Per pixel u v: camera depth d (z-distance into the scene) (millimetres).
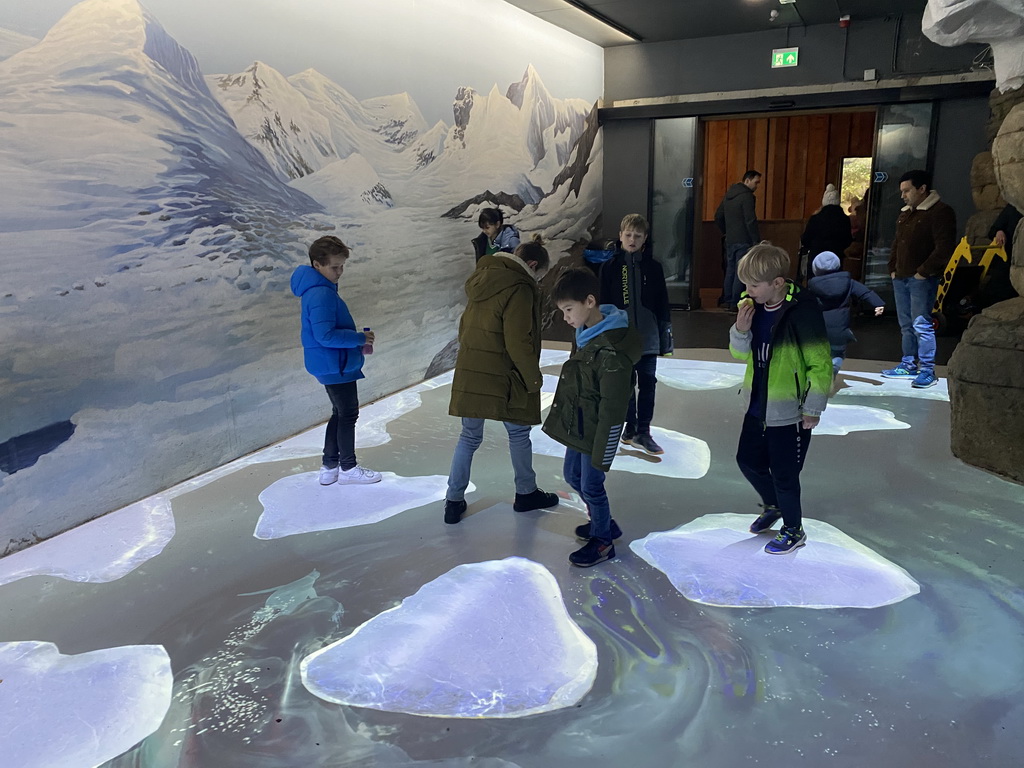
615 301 4082
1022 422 3543
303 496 3682
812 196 11242
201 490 3783
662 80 9039
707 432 4543
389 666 2281
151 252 3600
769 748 1893
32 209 3053
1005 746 1878
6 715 2100
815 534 3098
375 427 4836
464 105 6273
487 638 2416
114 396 3484
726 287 9117
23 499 3129
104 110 3324
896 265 5504
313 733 1999
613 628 2459
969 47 7602
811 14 7688
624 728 1981
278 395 4543
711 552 2980
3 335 2988
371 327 5367
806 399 2693
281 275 4461
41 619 2598
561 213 8484
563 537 3162
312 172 4637
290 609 2633
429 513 3449
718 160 11586
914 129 8062
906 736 1923
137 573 2918
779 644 2342
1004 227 6945
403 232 5609
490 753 1906
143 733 2018
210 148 3889
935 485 3586
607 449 2695
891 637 2363
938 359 6277
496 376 3061
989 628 2398
